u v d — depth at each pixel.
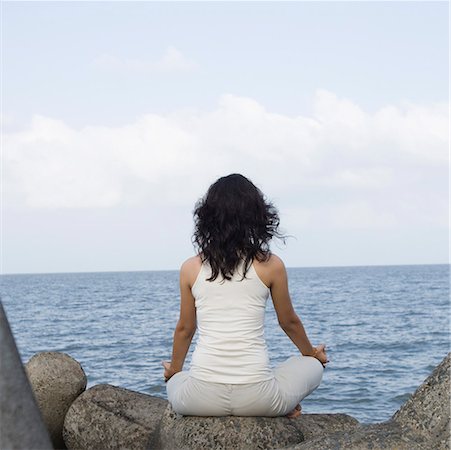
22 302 68.06
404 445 4.08
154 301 65.31
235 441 4.81
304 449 4.21
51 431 6.82
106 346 29.06
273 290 4.93
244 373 4.76
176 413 5.16
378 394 16.77
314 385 5.18
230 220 4.79
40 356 6.93
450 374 4.25
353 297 69.56
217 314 4.83
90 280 175.00
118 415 6.32
